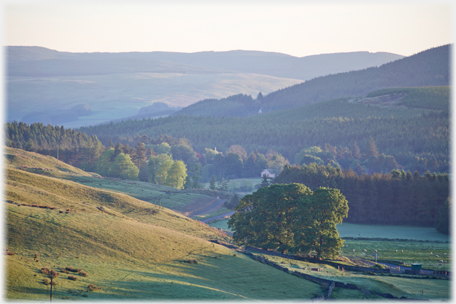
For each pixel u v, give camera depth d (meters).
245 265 64.81
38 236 54.12
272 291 56.09
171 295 45.94
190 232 90.38
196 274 56.19
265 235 90.88
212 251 68.19
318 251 85.44
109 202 100.12
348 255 100.62
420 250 110.88
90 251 54.50
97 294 42.62
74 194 97.44
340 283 64.38
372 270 80.75
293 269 71.06
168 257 60.25
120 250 57.56
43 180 97.31
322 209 88.81
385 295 61.59
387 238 127.81
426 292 66.31
